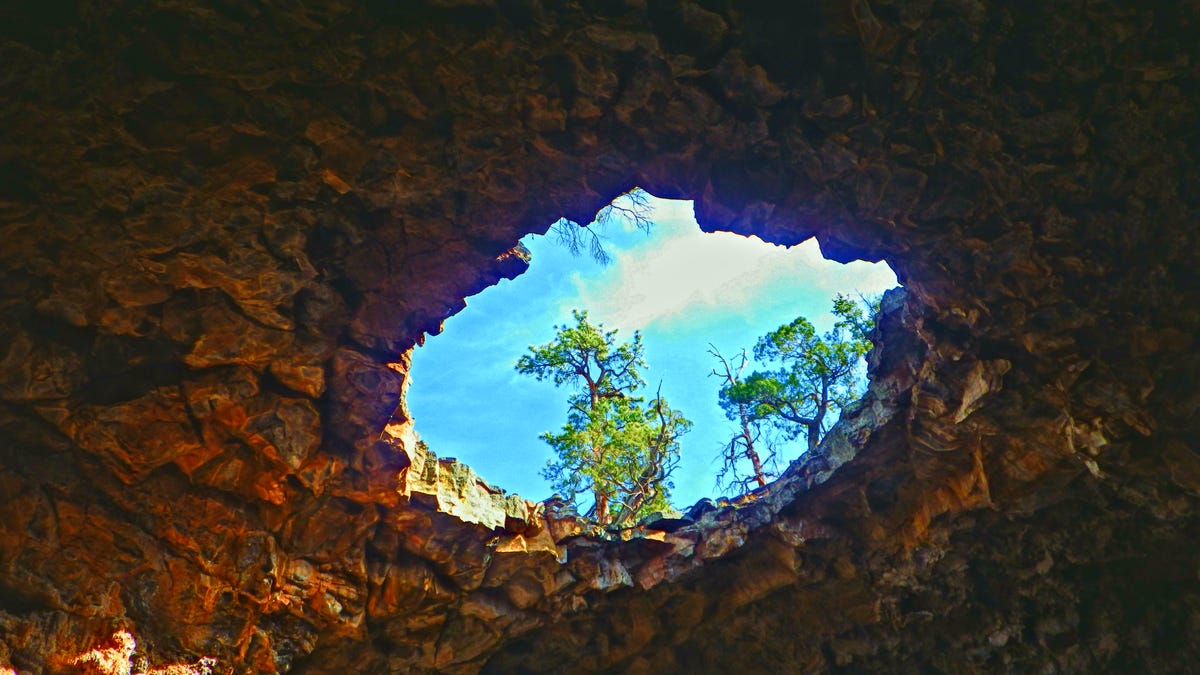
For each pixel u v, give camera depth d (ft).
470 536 67.00
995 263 59.41
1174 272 58.23
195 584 62.90
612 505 82.17
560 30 48.93
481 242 59.41
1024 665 75.61
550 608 71.61
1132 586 73.20
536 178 56.44
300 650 65.92
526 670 74.49
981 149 54.85
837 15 49.39
